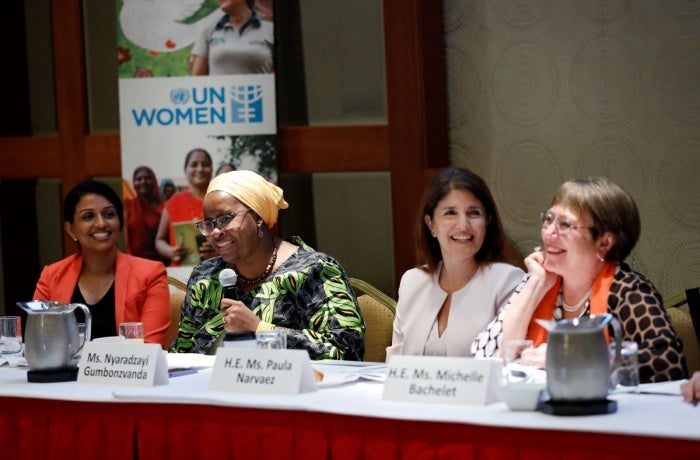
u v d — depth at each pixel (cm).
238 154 884
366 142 906
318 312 580
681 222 793
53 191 998
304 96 924
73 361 492
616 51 816
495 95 873
